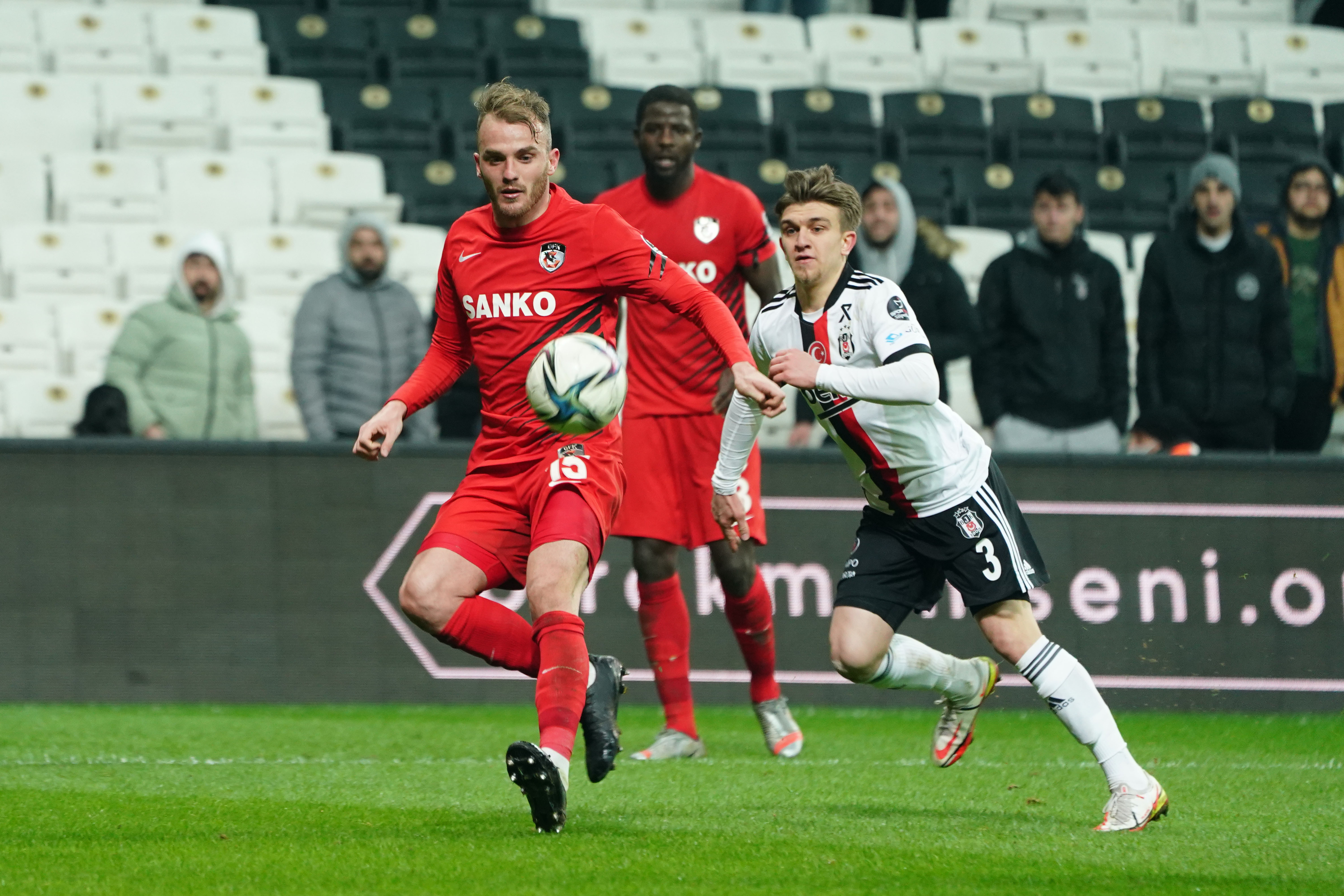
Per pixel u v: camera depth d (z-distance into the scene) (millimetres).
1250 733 28016
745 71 58906
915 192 53375
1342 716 30938
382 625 30219
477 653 15836
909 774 20859
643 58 58438
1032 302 34125
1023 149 56438
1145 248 50906
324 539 30188
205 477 29984
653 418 23328
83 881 12172
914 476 16797
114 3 58438
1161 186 54656
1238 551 31297
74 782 18875
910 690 30844
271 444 30172
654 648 23469
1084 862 13375
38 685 29344
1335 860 13727
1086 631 30922
